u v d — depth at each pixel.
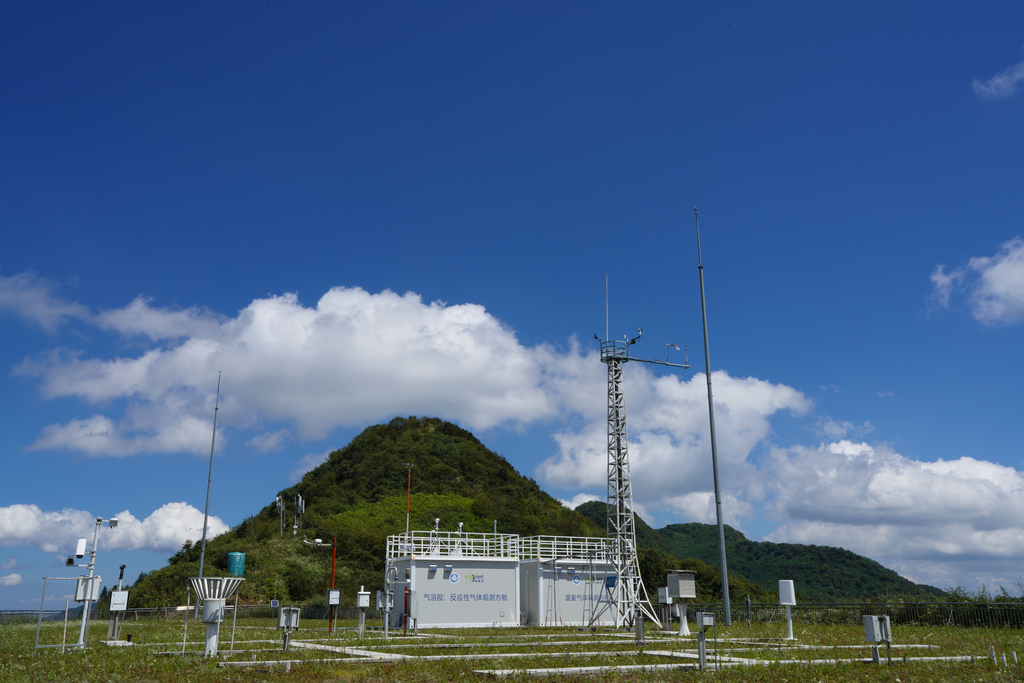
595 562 50.94
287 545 93.19
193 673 19.95
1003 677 19.56
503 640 33.41
